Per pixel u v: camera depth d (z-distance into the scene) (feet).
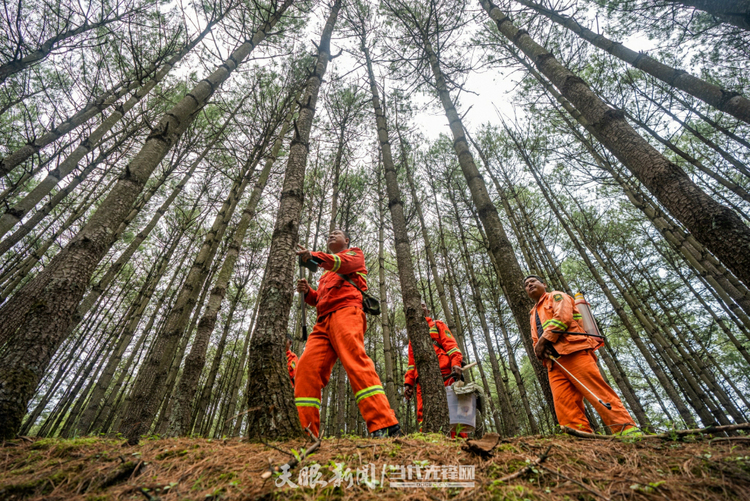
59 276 7.20
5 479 4.51
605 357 28.50
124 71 23.08
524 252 28.81
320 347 8.38
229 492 3.96
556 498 3.93
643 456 5.05
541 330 10.82
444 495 4.03
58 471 4.74
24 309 14.44
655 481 4.19
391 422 7.24
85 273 7.56
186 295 19.06
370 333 42.80
